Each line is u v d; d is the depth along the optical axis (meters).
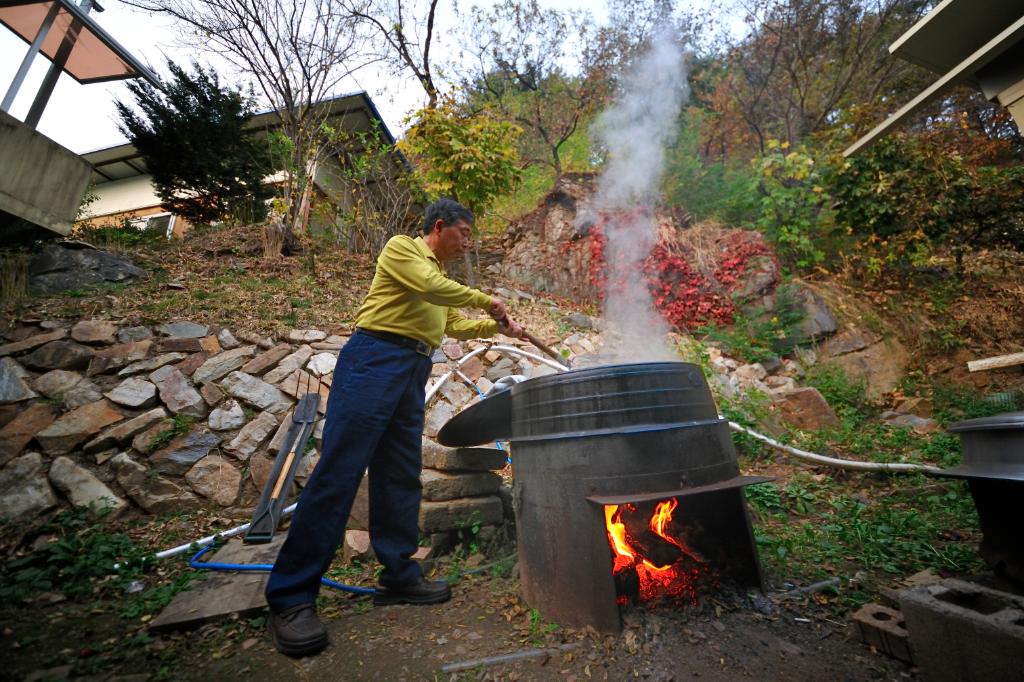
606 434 1.60
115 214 11.70
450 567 2.28
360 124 10.16
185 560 2.38
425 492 2.45
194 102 9.02
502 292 7.16
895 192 6.50
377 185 8.03
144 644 1.69
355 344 1.87
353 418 1.75
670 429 1.61
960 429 1.79
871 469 3.35
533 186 10.88
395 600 1.95
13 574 2.16
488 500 2.52
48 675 1.51
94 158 11.79
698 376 1.88
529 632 1.65
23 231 5.10
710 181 8.37
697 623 1.61
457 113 7.11
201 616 1.80
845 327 5.82
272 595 1.68
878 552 2.19
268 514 2.45
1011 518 1.71
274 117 9.98
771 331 5.86
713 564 1.87
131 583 2.17
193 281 5.55
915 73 10.53
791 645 1.52
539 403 1.79
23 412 3.23
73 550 2.36
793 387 5.17
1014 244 6.33
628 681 1.37
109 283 5.19
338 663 1.58
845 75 11.13
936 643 1.31
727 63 12.02
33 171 5.06
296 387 3.93
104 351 3.87
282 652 1.62
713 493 1.93
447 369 4.62
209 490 3.05
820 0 10.47
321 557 1.71
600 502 1.49
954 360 5.51
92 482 2.92
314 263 6.41
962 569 2.00
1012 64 3.25
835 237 7.27
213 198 9.17
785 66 11.31
